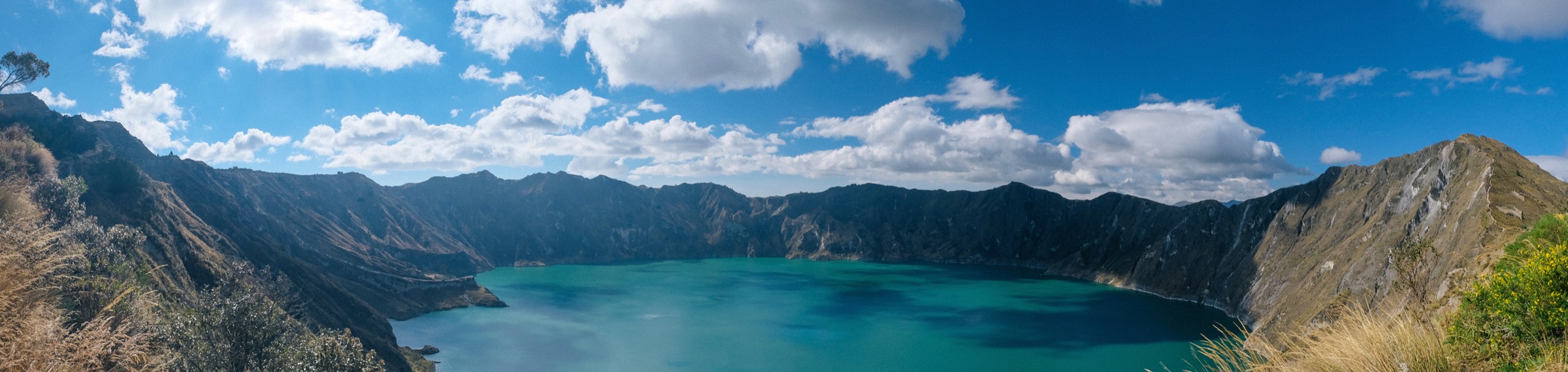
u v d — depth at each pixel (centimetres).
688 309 19475
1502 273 1164
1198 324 17925
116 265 5134
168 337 4466
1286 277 19400
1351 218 19550
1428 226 14188
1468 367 1013
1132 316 19250
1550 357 941
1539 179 12244
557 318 17662
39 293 1159
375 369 6138
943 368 12862
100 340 1183
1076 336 16000
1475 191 12644
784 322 17475
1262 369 1034
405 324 16600
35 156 8081
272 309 5391
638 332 15750
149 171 17875
